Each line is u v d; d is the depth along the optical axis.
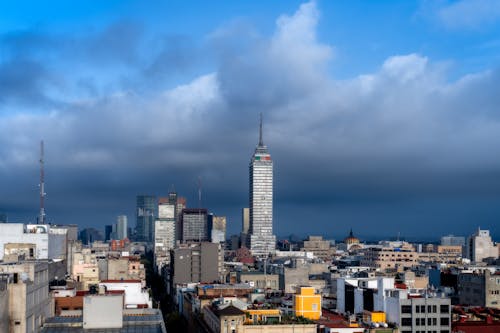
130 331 163.25
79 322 171.00
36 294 169.12
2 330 140.88
